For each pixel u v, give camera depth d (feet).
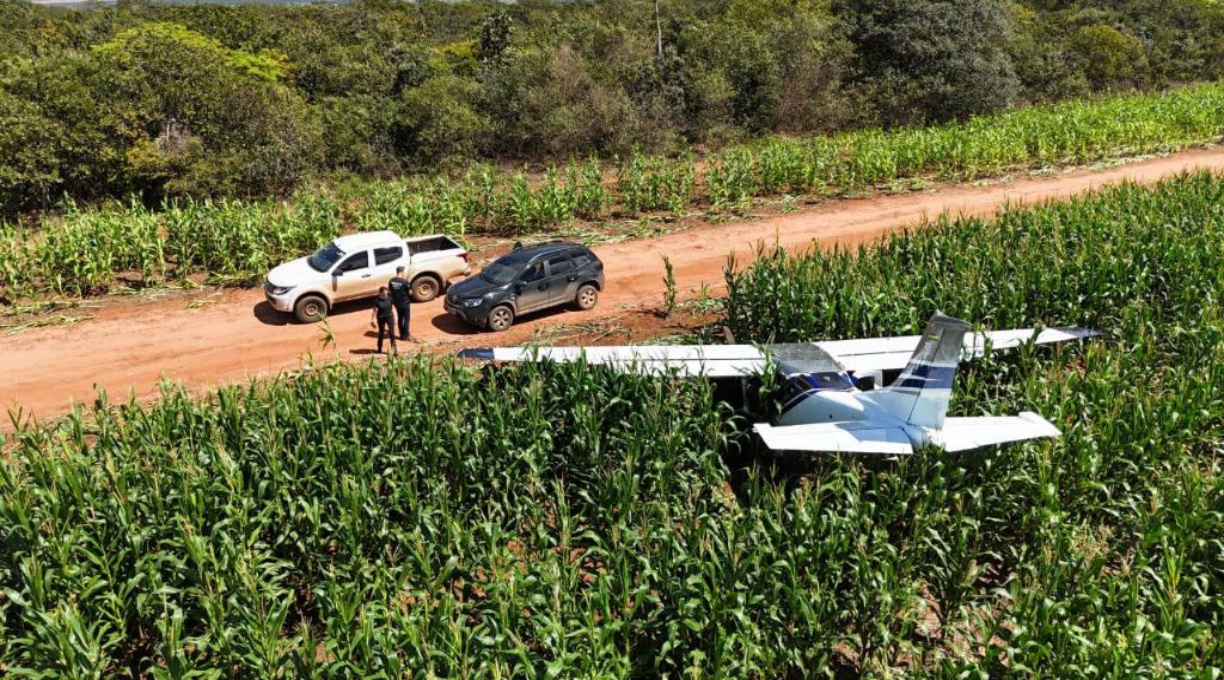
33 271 75.46
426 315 74.49
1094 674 28.19
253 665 29.17
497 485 40.01
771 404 47.01
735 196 108.37
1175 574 30.17
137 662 33.83
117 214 85.05
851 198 109.91
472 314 68.33
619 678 28.58
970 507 37.68
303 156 114.42
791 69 152.97
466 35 249.96
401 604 34.81
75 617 28.40
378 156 126.11
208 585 31.24
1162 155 127.95
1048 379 47.78
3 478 34.81
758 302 60.23
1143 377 45.32
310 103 139.13
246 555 33.04
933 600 36.42
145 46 110.63
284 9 207.92
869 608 32.01
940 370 37.32
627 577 30.94
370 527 37.14
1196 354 50.21
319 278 71.46
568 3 280.10
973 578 32.99
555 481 36.60
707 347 49.88
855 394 42.52
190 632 34.78
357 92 143.02
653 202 104.32
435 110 129.59
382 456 40.22
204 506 35.68
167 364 63.93
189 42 118.11
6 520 33.60
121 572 34.22
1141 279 57.67
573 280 72.95
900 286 60.23
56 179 99.60
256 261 78.89
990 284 59.62
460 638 28.07
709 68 152.66
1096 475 39.01
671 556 32.94
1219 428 42.73
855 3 167.32
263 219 84.84
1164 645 28.12
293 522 36.91
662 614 31.19
